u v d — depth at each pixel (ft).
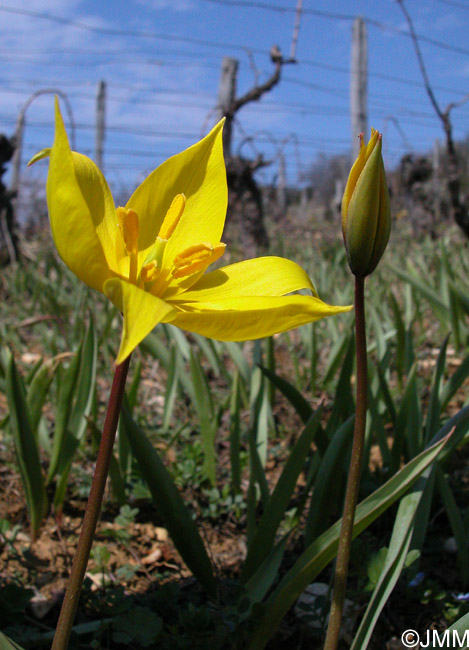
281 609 0.79
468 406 0.94
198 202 0.77
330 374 1.86
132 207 0.74
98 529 1.28
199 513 1.35
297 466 0.92
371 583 0.92
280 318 0.57
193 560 0.94
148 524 1.32
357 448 0.63
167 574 1.13
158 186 0.75
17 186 4.88
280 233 4.94
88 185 0.69
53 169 0.53
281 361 2.40
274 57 3.96
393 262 3.67
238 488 1.35
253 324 0.57
